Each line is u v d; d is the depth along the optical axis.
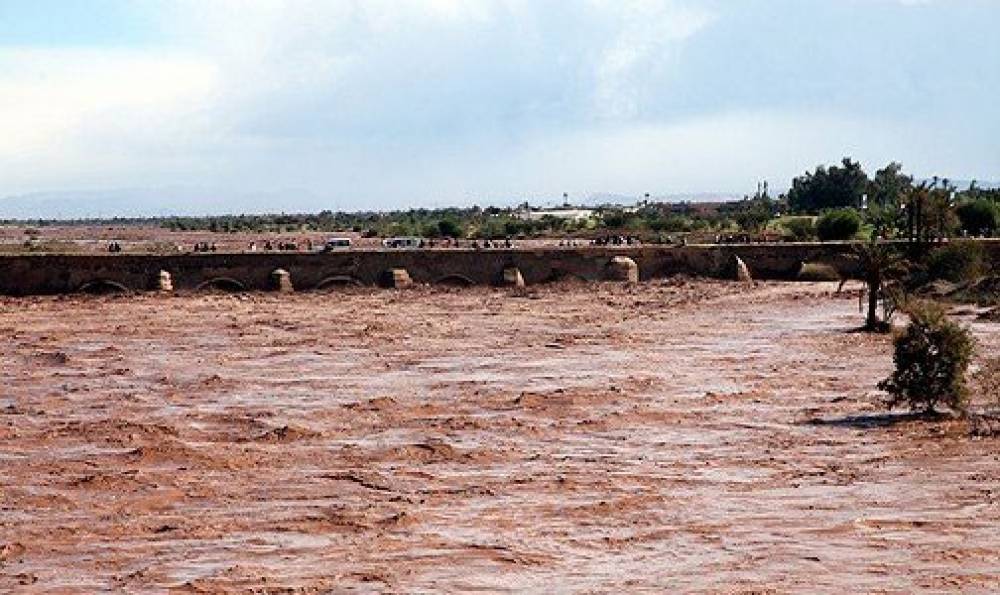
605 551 47.56
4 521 53.41
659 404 83.12
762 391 88.31
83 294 174.88
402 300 171.00
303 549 48.34
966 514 52.22
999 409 77.44
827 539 48.81
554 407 82.31
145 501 56.59
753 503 54.97
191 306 160.75
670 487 58.53
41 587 43.88
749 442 69.50
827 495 56.12
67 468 63.97
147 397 88.00
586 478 60.62
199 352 115.19
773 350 113.88
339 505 55.47
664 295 175.00
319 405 83.81
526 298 173.75
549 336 128.38
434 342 123.38
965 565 45.06
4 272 175.50
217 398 87.44
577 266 193.38
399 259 189.00
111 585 44.03
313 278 184.75
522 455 66.94
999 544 47.75
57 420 78.38
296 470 63.25
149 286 179.00
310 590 42.84
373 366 105.19
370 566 45.72
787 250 196.75
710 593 41.88
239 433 73.94
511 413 80.12
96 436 72.44
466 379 96.69
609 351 115.12
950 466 61.56
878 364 102.44
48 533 51.28
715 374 98.00
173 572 45.47
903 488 57.12
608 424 75.69
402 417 78.94
